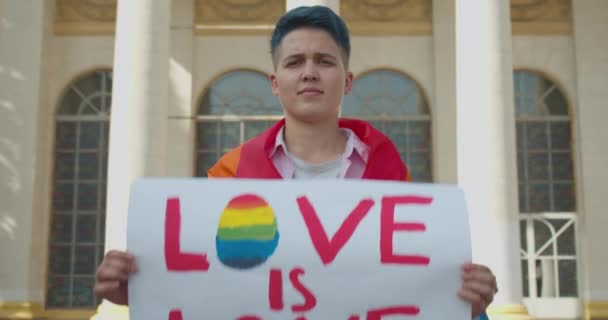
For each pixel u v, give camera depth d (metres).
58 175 23.28
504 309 17.30
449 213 2.99
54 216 23.11
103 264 2.88
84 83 23.73
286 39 3.10
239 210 2.95
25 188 22.47
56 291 22.77
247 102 23.72
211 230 2.93
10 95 22.72
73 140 23.45
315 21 3.09
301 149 3.18
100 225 23.08
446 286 2.92
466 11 18.59
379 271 2.91
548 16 23.89
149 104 18.03
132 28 18.27
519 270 17.67
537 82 23.78
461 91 18.45
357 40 23.88
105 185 23.25
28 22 23.00
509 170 17.95
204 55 23.84
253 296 2.88
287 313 2.88
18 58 22.84
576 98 23.45
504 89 18.17
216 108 23.67
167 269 2.90
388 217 2.97
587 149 23.12
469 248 2.94
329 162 3.17
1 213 22.33
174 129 23.22
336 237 2.93
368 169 3.12
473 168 17.97
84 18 23.88
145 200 2.97
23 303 21.84
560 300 22.58
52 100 23.45
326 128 3.17
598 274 22.53
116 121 18.08
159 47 18.38
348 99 23.66
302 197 2.98
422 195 3.01
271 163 3.12
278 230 2.93
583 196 22.92
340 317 2.88
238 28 23.91
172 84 23.47
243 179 3.01
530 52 23.75
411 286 2.91
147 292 2.89
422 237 2.95
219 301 2.88
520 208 23.08
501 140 17.98
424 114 23.62
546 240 22.91
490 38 18.27
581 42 23.58
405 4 24.06
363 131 3.29
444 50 23.62
